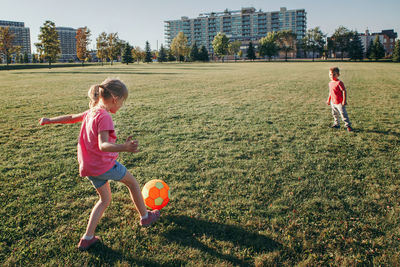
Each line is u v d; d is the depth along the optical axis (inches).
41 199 133.7
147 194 121.9
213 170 169.2
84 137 93.1
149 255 97.0
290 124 289.0
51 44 2117.4
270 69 1616.6
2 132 249.9
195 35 6786.4
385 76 943.0
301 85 693.3
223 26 6461.6
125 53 3245.6
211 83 743.7
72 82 767.1
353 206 129.6
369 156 195.6
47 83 733.3
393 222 116.5
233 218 119.6
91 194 140.1
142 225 112.1
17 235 106.9
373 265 93.2
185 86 663.8
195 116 323.0
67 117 99.5
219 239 106.0
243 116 325.1
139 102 419.8
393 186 148.6
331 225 114.7
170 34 7027.6
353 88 603.5
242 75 1084.5
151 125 280.5
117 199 134.5
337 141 230.8
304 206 129.0
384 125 283.6
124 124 283.3
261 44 4010.8
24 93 515.5
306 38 3752.5
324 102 430.3
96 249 100.2
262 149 209.6
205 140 231.8
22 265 91.7
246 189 145.8
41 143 221.1
